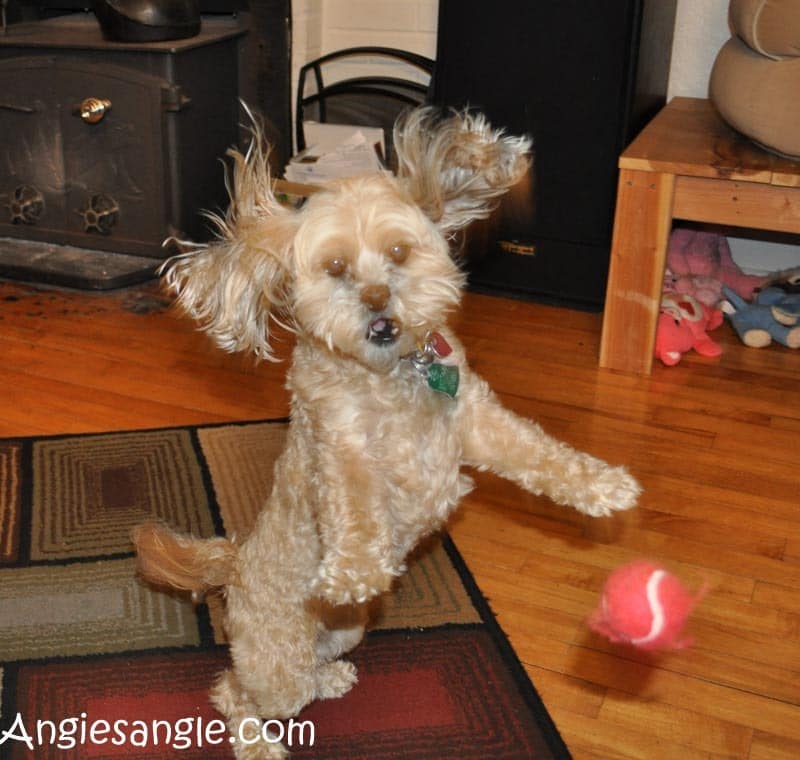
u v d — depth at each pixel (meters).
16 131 4.20
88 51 3.96
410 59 4.36
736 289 3.89
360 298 1.41
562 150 3.74
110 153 4.10
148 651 2.15
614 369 3.44
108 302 3.99
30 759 1.86
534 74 3.68
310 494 1.62
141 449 2.94
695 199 3.18
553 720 1.96
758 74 3.10
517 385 3.32
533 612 2.27
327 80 4.62
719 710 1.99
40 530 2.56
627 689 2.04
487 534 2.54
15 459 2.86
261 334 1.58
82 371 3.41
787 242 4.04
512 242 3.95
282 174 4.46
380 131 4.23
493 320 3.83
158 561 1.82
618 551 2.47
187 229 4.18
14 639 2.17
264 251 1.48
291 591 1.71
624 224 3.26
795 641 2.18
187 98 3.98
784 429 3.07
